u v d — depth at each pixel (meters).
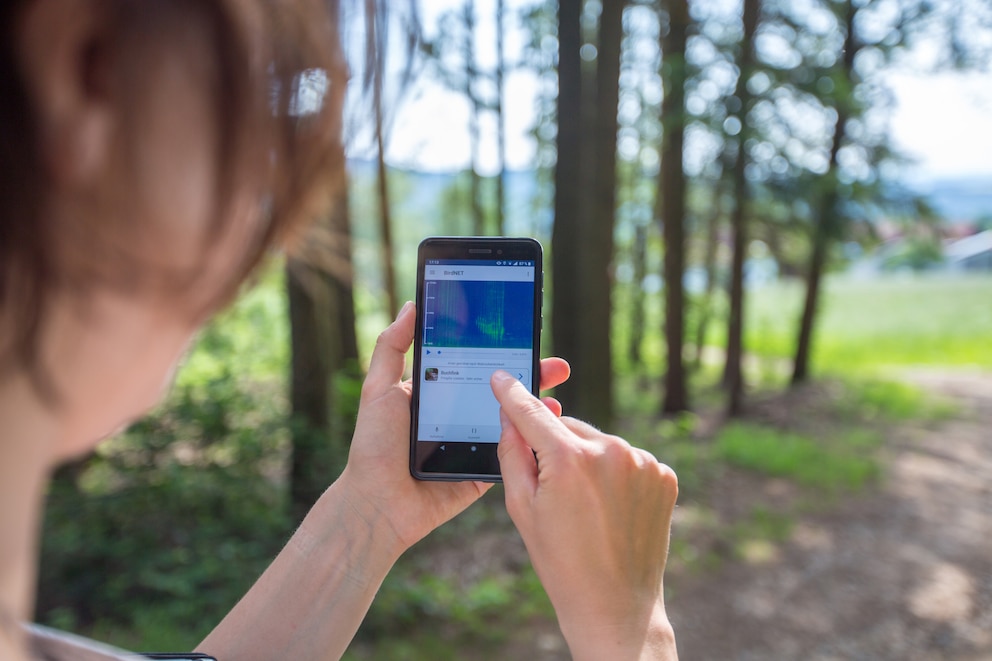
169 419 4.67
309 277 5.07
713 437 10.10
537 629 4.38
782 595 5.46
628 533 0.75
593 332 7.87
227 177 0.31
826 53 11.37
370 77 0.36
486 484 1.02
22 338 0.28
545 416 0.78
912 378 17.91
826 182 11.09
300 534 0.93
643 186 16.47
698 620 5.10
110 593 3.93
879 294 36.78
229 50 0.30
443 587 4.65
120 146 0.29
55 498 4.32
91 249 0.28
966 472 9.04
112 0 0.28
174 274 0.31
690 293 16.33
